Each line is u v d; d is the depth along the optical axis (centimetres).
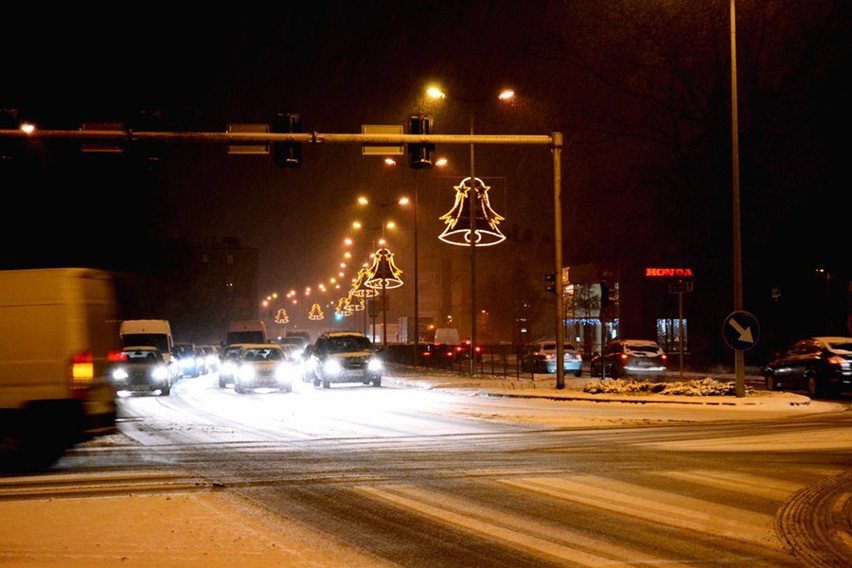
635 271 5534
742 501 1036
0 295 1293
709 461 1348
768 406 2445
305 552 795
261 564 751
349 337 3881
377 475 1232
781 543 839
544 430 1839
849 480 1178
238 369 3544
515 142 2528
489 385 3488
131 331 4219
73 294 1302
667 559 776
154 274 5559
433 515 958
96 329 1336
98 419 1318
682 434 1728
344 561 764
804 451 1457
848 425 1889
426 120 2323
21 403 1278
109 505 1012
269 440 1692
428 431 1842
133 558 771
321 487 1134
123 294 5362
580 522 924
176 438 1741
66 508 994
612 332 5778
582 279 6281
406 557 779
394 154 2281
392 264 6188
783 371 3003
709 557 784
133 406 2747
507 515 958
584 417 2145
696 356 5206
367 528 895
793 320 4862
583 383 3531
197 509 990
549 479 1189
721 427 1867
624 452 1457
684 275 5541
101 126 2128
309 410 2502
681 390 2717
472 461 1365
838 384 2719
